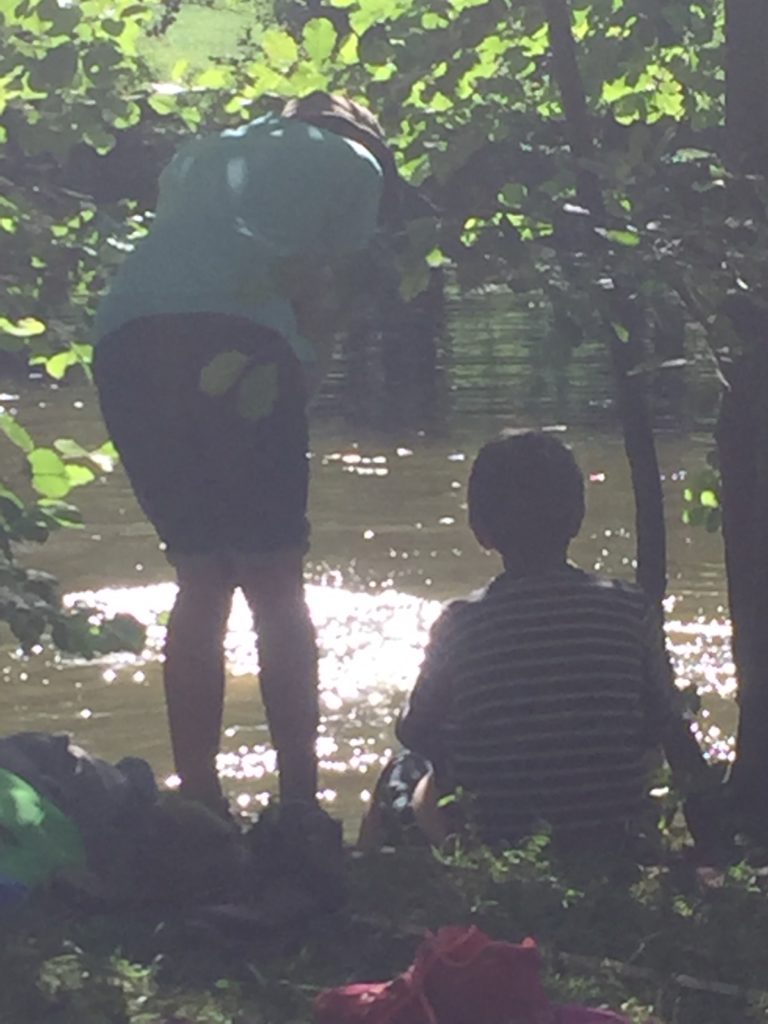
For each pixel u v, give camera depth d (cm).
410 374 1795
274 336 484
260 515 491
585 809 476
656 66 630
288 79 607
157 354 487
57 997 383
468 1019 313
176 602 502
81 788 450
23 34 526
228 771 729
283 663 497
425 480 1331
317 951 422
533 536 480
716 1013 393
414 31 600
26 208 503
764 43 540
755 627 551
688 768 548
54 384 1773
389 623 946
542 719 473
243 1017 382
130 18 574
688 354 471
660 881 469
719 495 579
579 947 426
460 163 523
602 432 1509
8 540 432
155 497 498
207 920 426
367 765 742
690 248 452
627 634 480
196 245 486
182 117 602
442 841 502
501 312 2175
